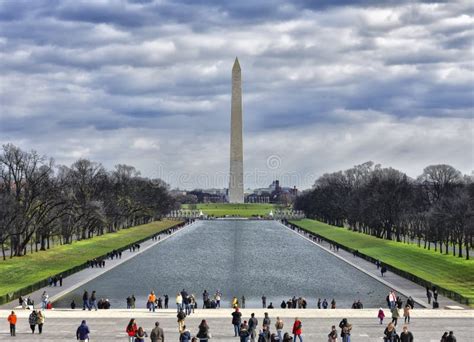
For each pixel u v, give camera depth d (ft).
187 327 302.45
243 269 605.31
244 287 497.46
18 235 638.53
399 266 602.44
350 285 506.89
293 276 558.97
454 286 487.61
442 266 597.52
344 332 249.34
